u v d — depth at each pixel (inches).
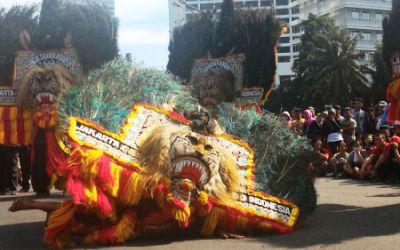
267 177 231.3
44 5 342.3
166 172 195.3
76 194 182.2
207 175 200.1
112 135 204.2
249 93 323.0
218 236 210.7
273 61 329.1
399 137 460.8
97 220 197.6
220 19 332.8
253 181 220.7
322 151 515.2
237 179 211.5
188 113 218.1
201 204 200.2
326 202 310.7
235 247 191.3
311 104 2007.9
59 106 218.1
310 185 237.3
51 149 332.8
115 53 336.8
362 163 477.4
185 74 337.1
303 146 239.1
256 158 233.0
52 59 336.5
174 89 243.8
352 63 1967.3
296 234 215.2
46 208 191.6
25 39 343.6
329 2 3373.5
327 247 190.5
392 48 299.9
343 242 198.2
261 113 257.9
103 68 233.1
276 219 216.8
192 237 209.9
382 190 380.5
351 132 525.0
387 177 454.0
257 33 327.9
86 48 332.2
